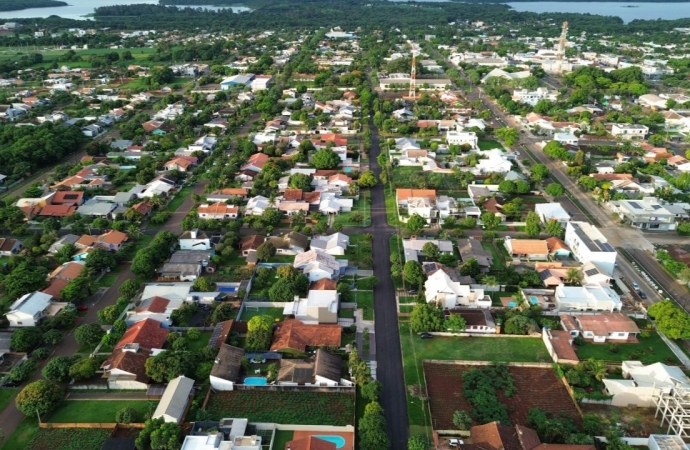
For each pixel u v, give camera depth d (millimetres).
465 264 131250
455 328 109938
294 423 87938
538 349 107125
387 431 86875
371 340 109375
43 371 95312
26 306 113875
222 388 95250
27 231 155250
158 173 199375
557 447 79312
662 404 89250
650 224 159125
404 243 144875
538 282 128125
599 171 199125
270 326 108812
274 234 154125
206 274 133750
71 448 83375
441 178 192250
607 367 100062
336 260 135000
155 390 94000
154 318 112938
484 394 93812
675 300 123875
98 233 153250
